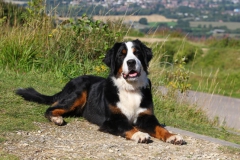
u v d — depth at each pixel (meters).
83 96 7.52
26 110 7.40
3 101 7.66
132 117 7.04
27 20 11.88
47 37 11.40
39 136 6.24
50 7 11.95
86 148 5.93
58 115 7.11
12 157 5.25
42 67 10.90
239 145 7.11
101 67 10.51
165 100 10.48
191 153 6.18
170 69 12.06
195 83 19.50
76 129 6.87
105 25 11.27
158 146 6.33
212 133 8.35
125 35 11.98
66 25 11.44
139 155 5.85
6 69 10.53
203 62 27.66
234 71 24.30
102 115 7.15
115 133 6.71
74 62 10.94
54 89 9.30
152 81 11.00
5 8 13.95
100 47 11.21
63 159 5.39
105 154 5.75
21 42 11.16
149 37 14.97
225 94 17.81
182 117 9.92
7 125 6.44
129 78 6.83
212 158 6.05
